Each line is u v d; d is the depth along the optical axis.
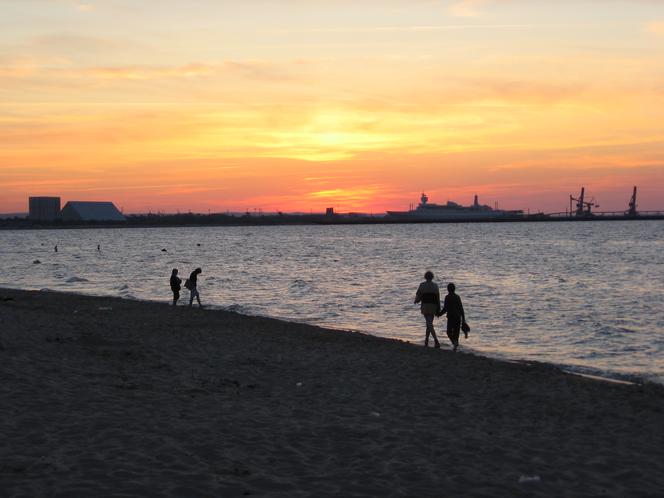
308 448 8.55
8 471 7.00
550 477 7.74
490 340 23.50
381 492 6.97
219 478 7.12
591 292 42.16
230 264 72.31
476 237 174.12
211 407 10.54
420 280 51.31
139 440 8.35
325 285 46.72
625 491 7.31
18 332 17.05
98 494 6.46
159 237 192.88
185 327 22.11
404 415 10.84
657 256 85.88
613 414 11.37
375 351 18.19
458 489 7.17
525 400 12.37
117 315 25.16
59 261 78.06
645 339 23.88
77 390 10.98
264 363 15.41
